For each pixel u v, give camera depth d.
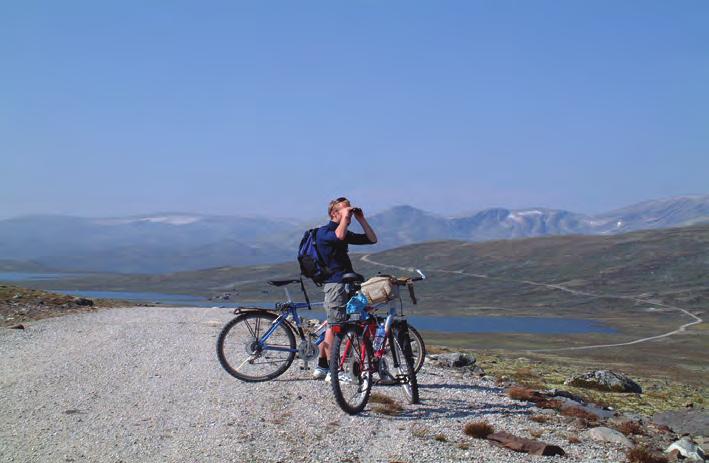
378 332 7.01
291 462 5.54
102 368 8.23
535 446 5.96
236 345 7.75
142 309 16.27
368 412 6.83
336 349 6.67
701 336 89.50
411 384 7.14
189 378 7.82
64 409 6.61
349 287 7.08
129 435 5.98
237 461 5.50
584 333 93.69
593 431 6.68
